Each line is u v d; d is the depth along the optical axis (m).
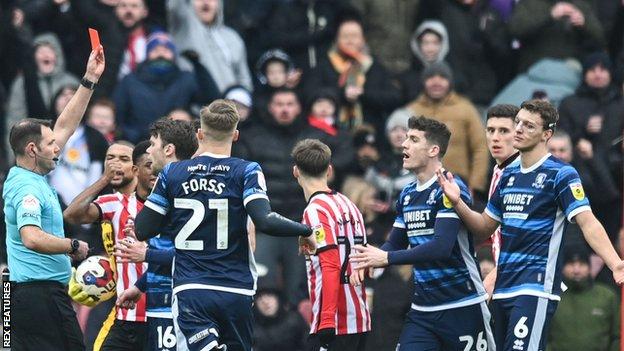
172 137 32.56
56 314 32.94
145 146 33.69
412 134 32.75
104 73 46.72
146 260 31.86
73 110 34.06
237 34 49.22
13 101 46.47
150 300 32.81
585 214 31.33
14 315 32.97
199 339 30.30
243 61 49.19
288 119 44.62
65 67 48.22
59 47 47.12
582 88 47.50
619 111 47.03
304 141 34.16
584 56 49.41
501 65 49.75
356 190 44.03
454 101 45.72
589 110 47.16
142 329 33.94
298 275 43.41
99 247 41.62
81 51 48.00
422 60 48.84
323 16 49.19
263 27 49.97
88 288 33.81
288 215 44.12
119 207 33.94
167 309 32.75
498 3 50.19
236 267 30.67
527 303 31.66
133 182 34.06
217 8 48.69
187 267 30.66
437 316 32.81
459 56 49.28
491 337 32.97
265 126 44.84
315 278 33.75
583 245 41.41
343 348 33.78
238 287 30.58
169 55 46.19
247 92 45.16
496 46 49.19
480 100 49.34
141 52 47.69
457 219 32.31
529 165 32.00
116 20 47.59
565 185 31.50
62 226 33.34
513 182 32.12
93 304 34.06
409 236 33.03
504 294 32.06
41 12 48.25
